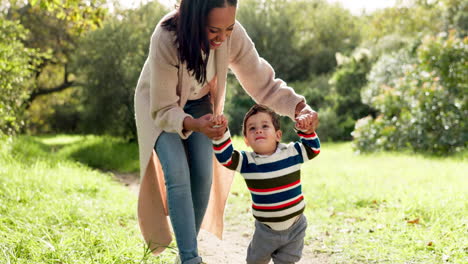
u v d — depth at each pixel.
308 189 6.84
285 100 3.05
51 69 29.14
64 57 25.86
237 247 4.25
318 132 21.42
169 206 2.68
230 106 21.27
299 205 2.78
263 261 2.89
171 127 2.68
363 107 22.81
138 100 2.96
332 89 24.84
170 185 2.68
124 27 16.19
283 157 2.75
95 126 16.91
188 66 2.65
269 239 2.79
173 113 2.66
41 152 10.89
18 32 11.61
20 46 10.69
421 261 3.43
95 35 16.12
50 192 5.77
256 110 2.84
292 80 31.45
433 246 3.70
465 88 11.02
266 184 2.72
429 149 11.38
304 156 2.78
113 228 4.38
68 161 10.22
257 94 3.12
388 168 8.38
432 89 11.38
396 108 12.64
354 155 12.27
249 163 2.75
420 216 4.60
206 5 2.46
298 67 31.83
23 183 5.94
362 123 13.08
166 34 2.67
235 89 23.86
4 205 4.51
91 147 14.26
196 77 2.75
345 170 8.45
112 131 16.73
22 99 11.48
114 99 16.05
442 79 11.45
